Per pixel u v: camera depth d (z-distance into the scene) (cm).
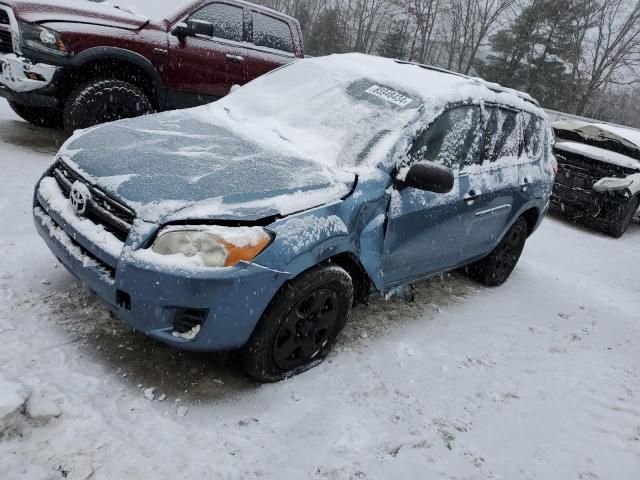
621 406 325
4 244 346
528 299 479
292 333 261
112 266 227
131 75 577
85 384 237
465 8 3275
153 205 229
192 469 206
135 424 222
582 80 3066
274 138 320
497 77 3347
